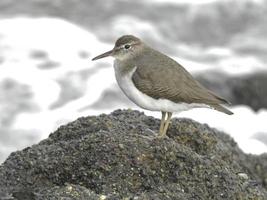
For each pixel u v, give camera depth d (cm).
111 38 2397
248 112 1989
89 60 2178
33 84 2011
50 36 2295
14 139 1767
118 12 2580
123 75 1112
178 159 1015
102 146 1016
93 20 2511
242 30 2555
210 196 980
